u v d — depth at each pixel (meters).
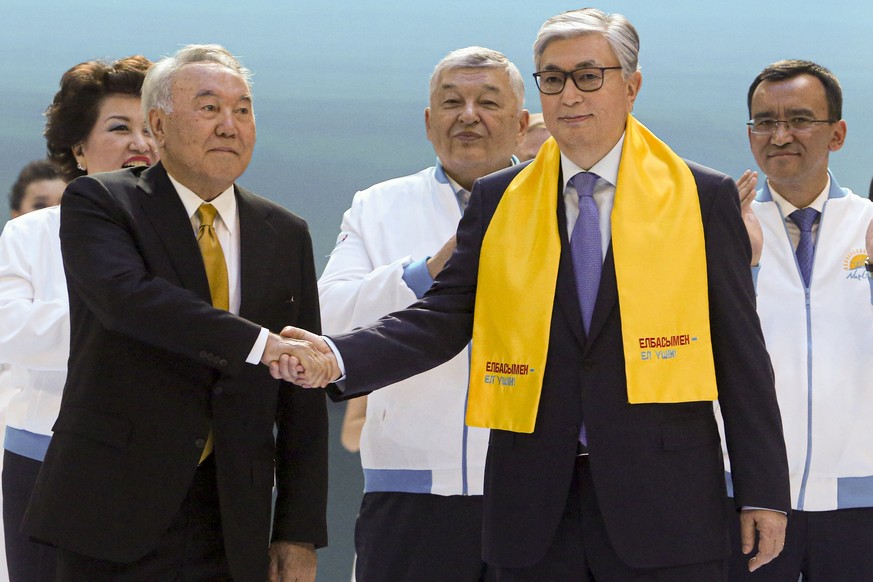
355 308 6.17
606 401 4.62
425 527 6.12
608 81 4.74
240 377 4.80
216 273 4.88
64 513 4.61
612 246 4.70
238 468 4.79
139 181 4.87
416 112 8.88
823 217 6.55
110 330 4.67
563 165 4.90
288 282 5.03
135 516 4.63
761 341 4.73
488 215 5.01
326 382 4.78
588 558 4.66
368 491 6.33
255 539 4.81
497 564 4.73
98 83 6.35
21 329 5.68
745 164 8.74
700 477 4.62
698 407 4.68
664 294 4.65
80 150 6.48
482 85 6.40
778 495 4.61
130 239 4.74
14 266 5.91
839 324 6.41
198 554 4.79
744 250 4.81
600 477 4.58
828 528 6.31
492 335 4.85
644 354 4.60
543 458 4.67
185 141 4.76
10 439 5.98
